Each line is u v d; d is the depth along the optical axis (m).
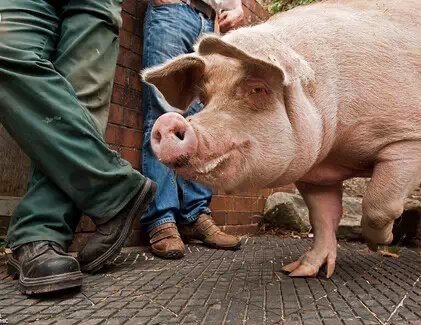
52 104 2.22
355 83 2.29
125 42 3.55
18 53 2.19
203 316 1.68
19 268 2.11
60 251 2.13
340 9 2.48
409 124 2.31
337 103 2.27
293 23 2.30
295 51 2.14
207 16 3.75
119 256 3.09
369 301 1.90
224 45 1.78
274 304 1.85
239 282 2.27
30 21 2.27
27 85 2.20
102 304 1.85
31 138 2.22
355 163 2.48
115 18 2.57
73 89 2.30
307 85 2.12
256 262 2.91
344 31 2.34
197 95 2.17
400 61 2.34
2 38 2.19
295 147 2.06
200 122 1.82
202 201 3.72
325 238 2.52
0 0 2.24
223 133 1.82
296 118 2.05
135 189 2.45
